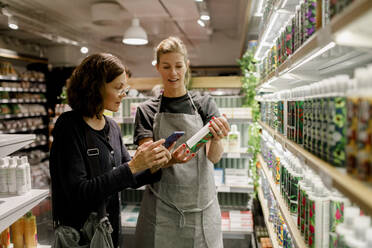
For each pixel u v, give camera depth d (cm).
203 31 882
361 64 165
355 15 68
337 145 102
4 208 171
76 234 161
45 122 841
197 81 482
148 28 870
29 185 201
